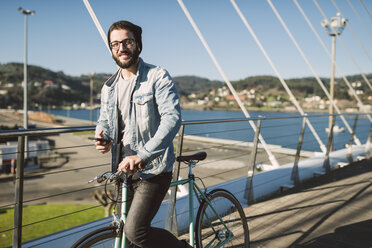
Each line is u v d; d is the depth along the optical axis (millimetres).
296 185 4035
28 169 23125
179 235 2475
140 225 1291
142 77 1361
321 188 3850
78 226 2008
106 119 1506
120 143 1402
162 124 1268
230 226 1973
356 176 4504
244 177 3424
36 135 1443
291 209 3035
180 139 2250
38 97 170125
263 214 2896
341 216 2832
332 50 14031
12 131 1378
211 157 25219
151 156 1206
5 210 12688
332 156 5270
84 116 138375
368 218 2785
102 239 1307
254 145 3262
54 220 11766
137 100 1339
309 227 2576
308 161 4566
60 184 18828
